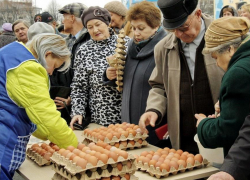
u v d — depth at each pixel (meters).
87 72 2.79
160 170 1.69
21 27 4.30
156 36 2.48
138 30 2.46
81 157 1.63
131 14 2.45
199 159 1.79
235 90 1.44
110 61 2.53
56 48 1.85
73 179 1.57
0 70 1.71
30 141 2.39
